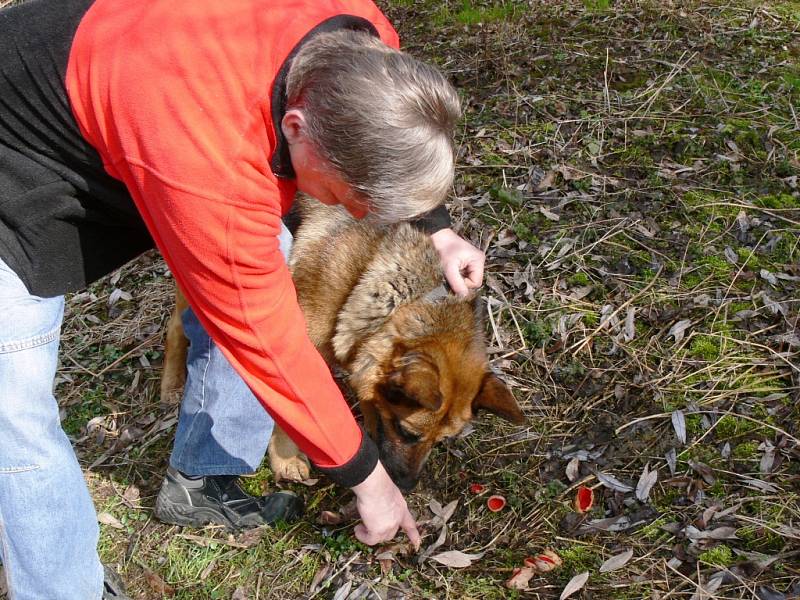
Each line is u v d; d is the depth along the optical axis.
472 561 2.91
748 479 2.99
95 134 1.83
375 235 3.18
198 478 3.15
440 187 1.83
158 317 4.54
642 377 3.51
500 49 6.41
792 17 6.56
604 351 3.70
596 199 4.65
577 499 3.03
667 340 3.70
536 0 7.37
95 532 2.56
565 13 7.00
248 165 1.73
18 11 1.89
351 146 1.71
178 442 3.10
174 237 1.77
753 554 2.72
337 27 1.87
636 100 5.54
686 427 3.26
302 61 1.74
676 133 5.11
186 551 3.15
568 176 4.83
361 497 2.32
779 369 3.46
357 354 3.12
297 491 3.36
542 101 5.61
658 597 2.64
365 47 1.77
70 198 2.01
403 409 3.02
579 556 2.84
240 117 1.71
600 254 4.26
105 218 2.13
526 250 4.38
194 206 1.70
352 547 3.03
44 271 2.09
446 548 2.99
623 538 2.88
